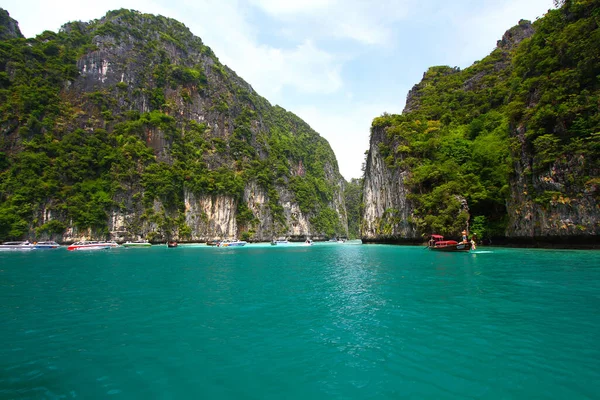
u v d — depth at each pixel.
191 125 113.50
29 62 88.56
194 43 138.62
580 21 35.00
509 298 13.69
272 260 37.53
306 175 161.88
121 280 21.17
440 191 49.38
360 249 57.34
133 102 101.94
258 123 144.62
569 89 33.53
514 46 75.38
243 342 9.34
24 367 7.82
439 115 68.81
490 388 6.48
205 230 97.88
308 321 11.28
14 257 43.09
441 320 10.91
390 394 6.35
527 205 37.50
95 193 81.25
